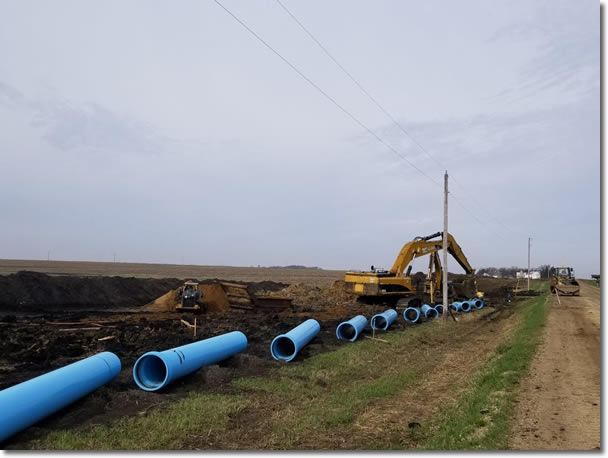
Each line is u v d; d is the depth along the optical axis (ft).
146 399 32.35
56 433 26.04
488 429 27.48
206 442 26.30
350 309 102.68
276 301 96.73
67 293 108.47
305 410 32.96
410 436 28.66
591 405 31.81
